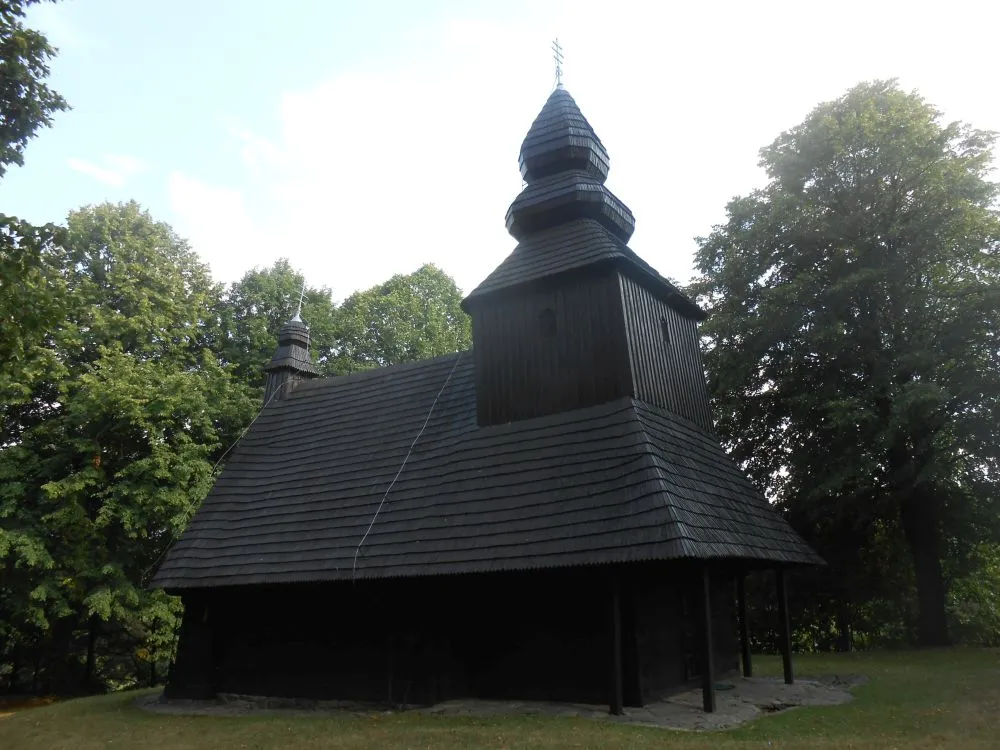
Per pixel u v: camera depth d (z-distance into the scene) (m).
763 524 14.92
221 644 16.41
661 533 11.06
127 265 27.75
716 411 25.66
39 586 22.61
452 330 41.75
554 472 13.45
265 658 15.66
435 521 13.93
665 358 16.16
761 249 24.47
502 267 16.88
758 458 25.67
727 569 15.38
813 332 21.83
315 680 14.84
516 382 15.68
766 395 25.25
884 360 21.28
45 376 23.95
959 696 13.27
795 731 10.45
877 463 20.84
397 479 15.68
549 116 18.30
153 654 27.73
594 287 15.23
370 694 14.12
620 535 11.47
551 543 12.04
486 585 13.87
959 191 21.56
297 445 18.88
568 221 17.38
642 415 13.79
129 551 25.23
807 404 22.42
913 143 21.84
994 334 20.41
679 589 14.38
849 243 22.62
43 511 23.86
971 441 20.27
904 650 21.75
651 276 15.97
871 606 27.05
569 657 12.84
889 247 22.56
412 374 19.20
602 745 9.37
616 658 11.62
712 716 11.34
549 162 17.91
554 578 12.77
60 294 11.73
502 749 9.43
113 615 27.06
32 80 12.40
